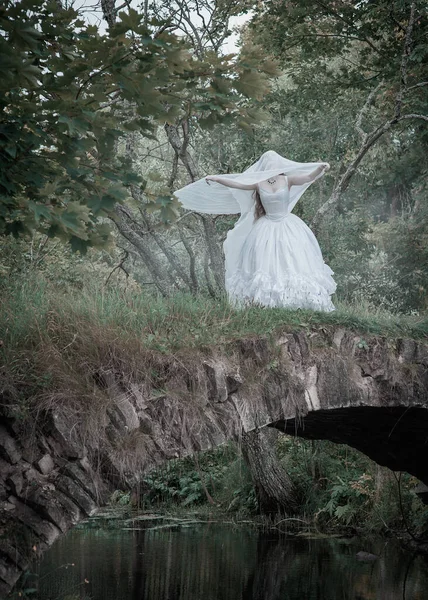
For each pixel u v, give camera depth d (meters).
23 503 4.84
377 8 11.70
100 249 4.77
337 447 14.63
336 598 8.11
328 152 14.56
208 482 15.85
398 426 8.89
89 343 5.43
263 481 13.70
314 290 7.26
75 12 4.34
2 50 3.67
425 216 18.08
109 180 4.62
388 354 6.96
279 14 12.86
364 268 16.73
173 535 12.18
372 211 23.06
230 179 7.57
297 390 6.30
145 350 5.62
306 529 12.82
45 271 9.38
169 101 4.86
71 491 4.91
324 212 11.48
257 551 10.82
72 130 4.08
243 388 5.98
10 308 5.78
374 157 17.66
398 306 16.09
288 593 8.31
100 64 4.28
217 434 5.70
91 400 5.13
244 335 6.26
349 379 6.68
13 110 4.19
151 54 4.28
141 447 5.23
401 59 11.64
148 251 10.81
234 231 7.86
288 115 15.04
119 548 10.85
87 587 8.30
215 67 4.80
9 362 5.10
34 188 4.38
